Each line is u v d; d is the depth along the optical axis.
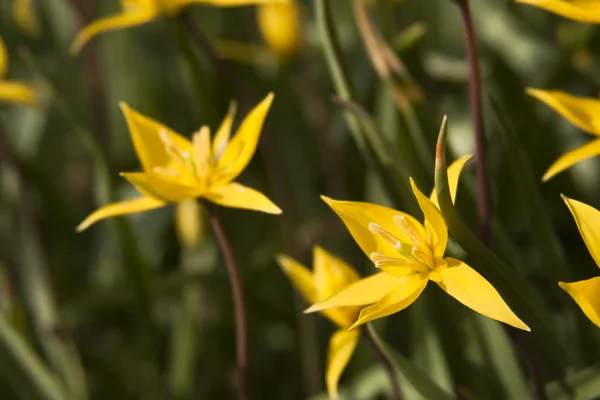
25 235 1.08
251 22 1.38
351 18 1.51
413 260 0.74
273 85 1.20
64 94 1.33
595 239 0.72
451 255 0.79
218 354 1.17
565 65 1.06
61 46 1.35
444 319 0.84
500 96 1.01
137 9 0.93
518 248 1.12
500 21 1.32
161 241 1.31
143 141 0.80
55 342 1.06
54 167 1.44
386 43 0.89
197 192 0.78
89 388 1.18
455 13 1.38
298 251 1.12
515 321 0.72
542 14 1.29
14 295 1.03
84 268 1.38
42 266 1.07
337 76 0.84
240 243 1.24
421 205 0.73
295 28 1.09
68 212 1.39
